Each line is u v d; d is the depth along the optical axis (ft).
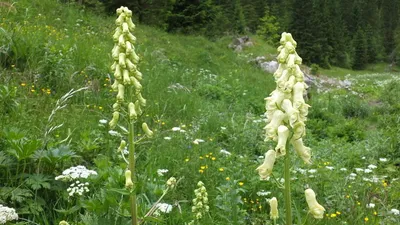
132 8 90.58
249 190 19.62
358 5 213.25
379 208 19.74
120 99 11.52
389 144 32.14
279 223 16.60
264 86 60.59
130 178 11.46
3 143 17.67
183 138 26.03
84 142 19.95
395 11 217.77
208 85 45.83
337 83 91.30
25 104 24.50
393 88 58.23
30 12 52.31
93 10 76.89
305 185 20.45
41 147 17.57
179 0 97.35
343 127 39.37
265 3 149.59
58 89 28.96
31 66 30.91
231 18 111.96
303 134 8.63
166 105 32.53
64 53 34.40
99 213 13.44
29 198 15.71
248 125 31.86
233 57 82.07
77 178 16.35
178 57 64.90
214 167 21.79
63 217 15.02
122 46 11.59
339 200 19.31
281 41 9.03
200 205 14.49
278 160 23.38
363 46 178.60
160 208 14.12
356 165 27.91
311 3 146.10
